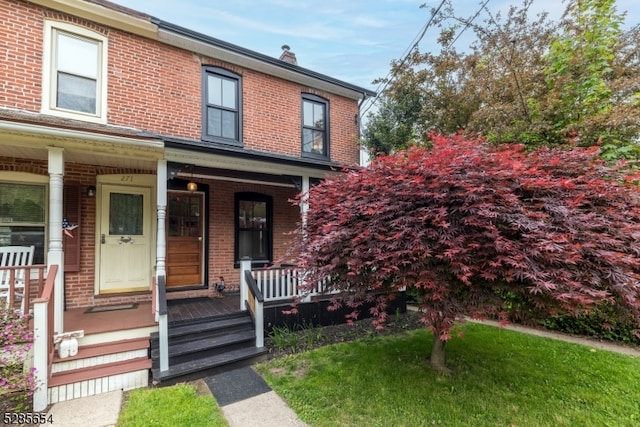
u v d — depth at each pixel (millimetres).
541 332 5906
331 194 4086
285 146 7715
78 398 3539
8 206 4969
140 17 5754
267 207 8078
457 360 4465
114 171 5852
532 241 2660
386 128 9141
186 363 4199
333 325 6145
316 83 8273
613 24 6105
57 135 3900
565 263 2717
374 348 4945
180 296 6562
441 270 2945
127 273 6090
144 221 6281
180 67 6340
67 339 3861
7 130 3686
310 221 4266
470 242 2846
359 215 3469
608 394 3535
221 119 6848
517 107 6598
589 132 5555
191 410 3240
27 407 3309
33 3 4957
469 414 3156
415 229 2932
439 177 3023
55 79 5098
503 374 4023
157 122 6000
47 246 5191
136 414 3164
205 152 5129
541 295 2850
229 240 7355
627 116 5332
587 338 5566
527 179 3002
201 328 4754
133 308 5434
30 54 4914
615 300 2873
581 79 6219
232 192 7461
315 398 3490
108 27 5574
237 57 6957
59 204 4027
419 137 8891
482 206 2719
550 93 6438
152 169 6039
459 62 8539
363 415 3160
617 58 6641
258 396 3584
